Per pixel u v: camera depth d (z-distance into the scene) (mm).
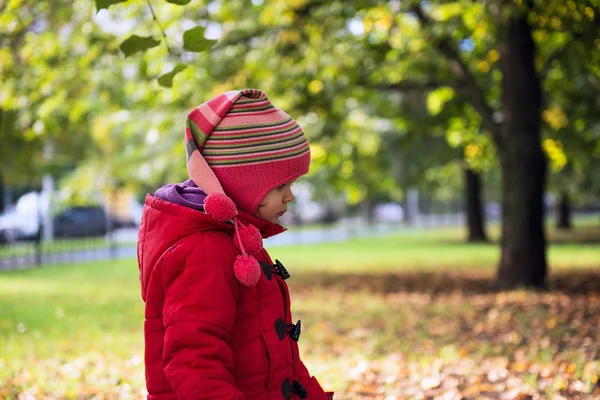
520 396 5074
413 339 7613
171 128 12172
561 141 15914
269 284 2230
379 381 5699
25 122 11008
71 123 12914
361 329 8352
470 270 16297
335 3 10305
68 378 5602
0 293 12070
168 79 3564
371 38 11773
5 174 21234
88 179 22281
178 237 2123
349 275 15781
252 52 10750
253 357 2154
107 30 10703
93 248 23531
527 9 9031
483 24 10367
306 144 2279
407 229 43656
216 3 10664
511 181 11547
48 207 27016
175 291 2070
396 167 24391
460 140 18375
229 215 2080
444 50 11828
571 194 27562
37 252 18703
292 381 2270
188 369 2000
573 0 8461
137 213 37281
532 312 8797
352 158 19219
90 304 10633
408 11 10695
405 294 11953
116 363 6285
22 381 5469
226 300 2076
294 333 2264
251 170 2166
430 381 5520
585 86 14594
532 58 11398
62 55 10680
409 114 17891
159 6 9836
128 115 12133
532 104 11406
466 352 6676
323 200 51531
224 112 2168
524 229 11500
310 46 10930
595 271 14734
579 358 6004
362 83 12164
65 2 10055
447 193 58219
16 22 8297
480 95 11797
